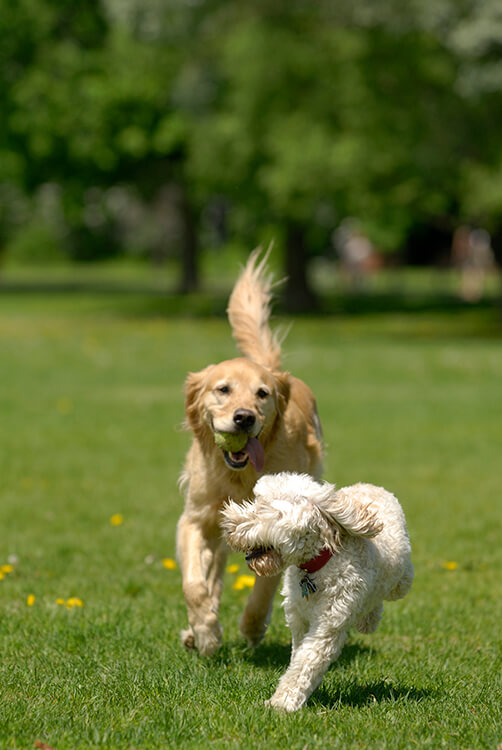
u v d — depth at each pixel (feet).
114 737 13.23
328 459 38.24
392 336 83.46
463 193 83.20
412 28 72.95
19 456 38.83
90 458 38.70
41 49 103.09
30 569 24.21
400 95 77.46
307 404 20.49
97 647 18.06
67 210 113.70
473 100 72.38
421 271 194.80
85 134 103.50
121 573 24.09
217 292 129.90
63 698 14.98
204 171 89.30
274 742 13.16
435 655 18.08
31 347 74.23
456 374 61.93
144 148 103.65
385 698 15.29
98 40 106.42
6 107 102.63
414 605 21.40
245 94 81.61
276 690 14.82
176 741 13.21
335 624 14.34
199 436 18.42
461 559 25.41
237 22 84.48
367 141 77.41
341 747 12.89
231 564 26.00
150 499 32.30
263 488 14.32
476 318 98.89
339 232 137.90
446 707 14.80
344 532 14.37
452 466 37.35
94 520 29.48
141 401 51.93
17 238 234.38
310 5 79.66
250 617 18.12
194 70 90.63
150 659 17.53
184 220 126.72
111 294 132.26
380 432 44.11
